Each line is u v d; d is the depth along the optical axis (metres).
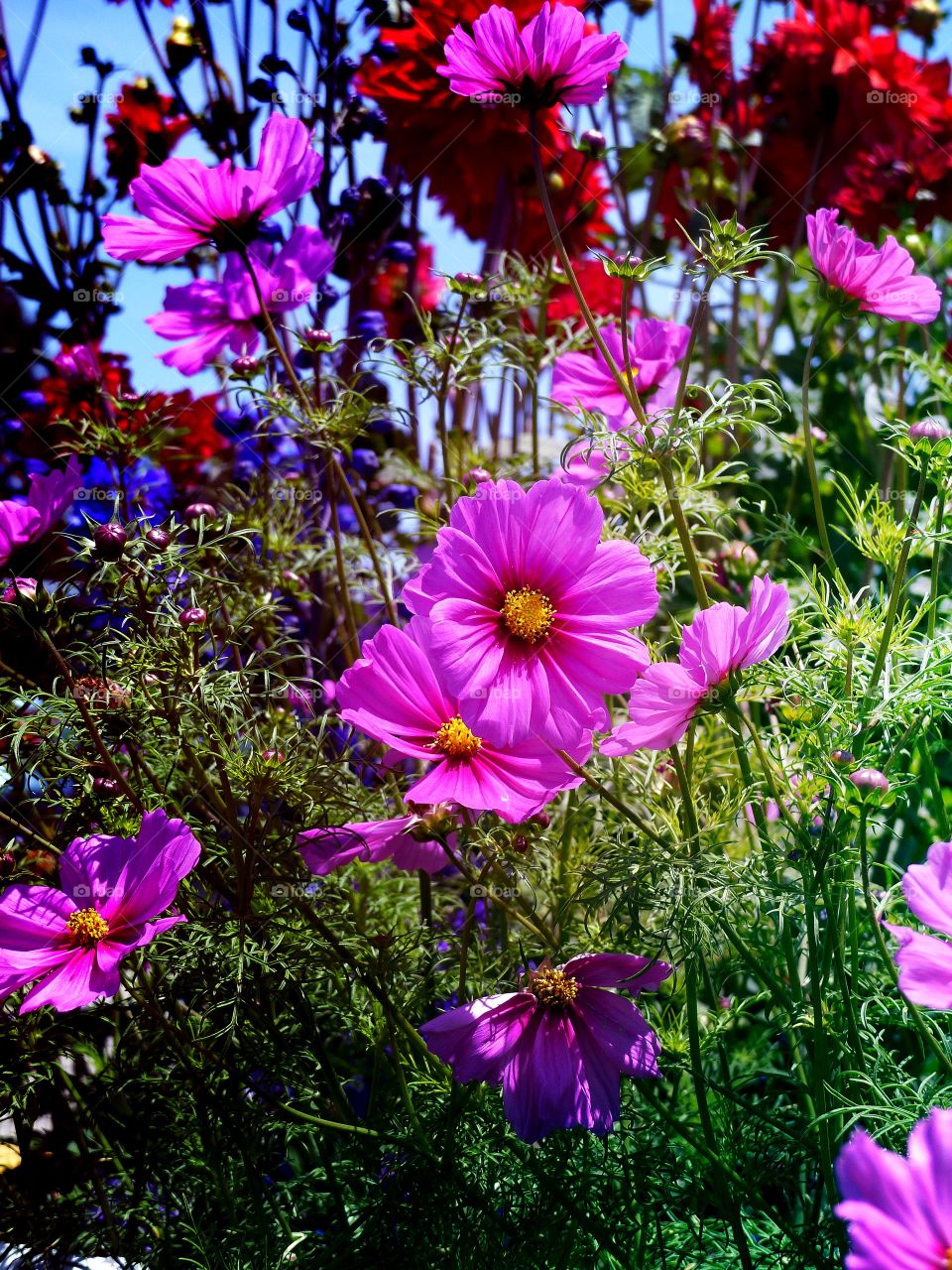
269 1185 0.41
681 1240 0.39
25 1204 0.41
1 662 0.43
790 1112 0.39
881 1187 0.21
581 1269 0.37
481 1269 0.36
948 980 0.26
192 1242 0.37
